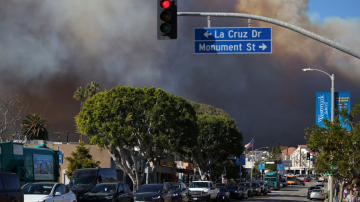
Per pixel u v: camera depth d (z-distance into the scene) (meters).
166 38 11.32
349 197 23.83
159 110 39.38
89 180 22.73
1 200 12.46
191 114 44.12
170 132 40.66
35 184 16.11
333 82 29.86
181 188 29.00
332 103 29.44
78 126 40.72
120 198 20.22
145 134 39.38
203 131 59.00
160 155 44.97
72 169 38.47
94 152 47.88
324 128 24.56
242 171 93.19
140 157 41.94
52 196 15.42
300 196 56.28
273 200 43.75
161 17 11.27
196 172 80.75
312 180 160.75
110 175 24.80
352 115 24.50
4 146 19.69
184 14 12.96
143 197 22.92
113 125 38.03
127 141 38.88
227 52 13.72
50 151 23.28
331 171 23.12
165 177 65.62
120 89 40.22
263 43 13.66
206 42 13.80
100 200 19.27
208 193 33.31
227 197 39.34
